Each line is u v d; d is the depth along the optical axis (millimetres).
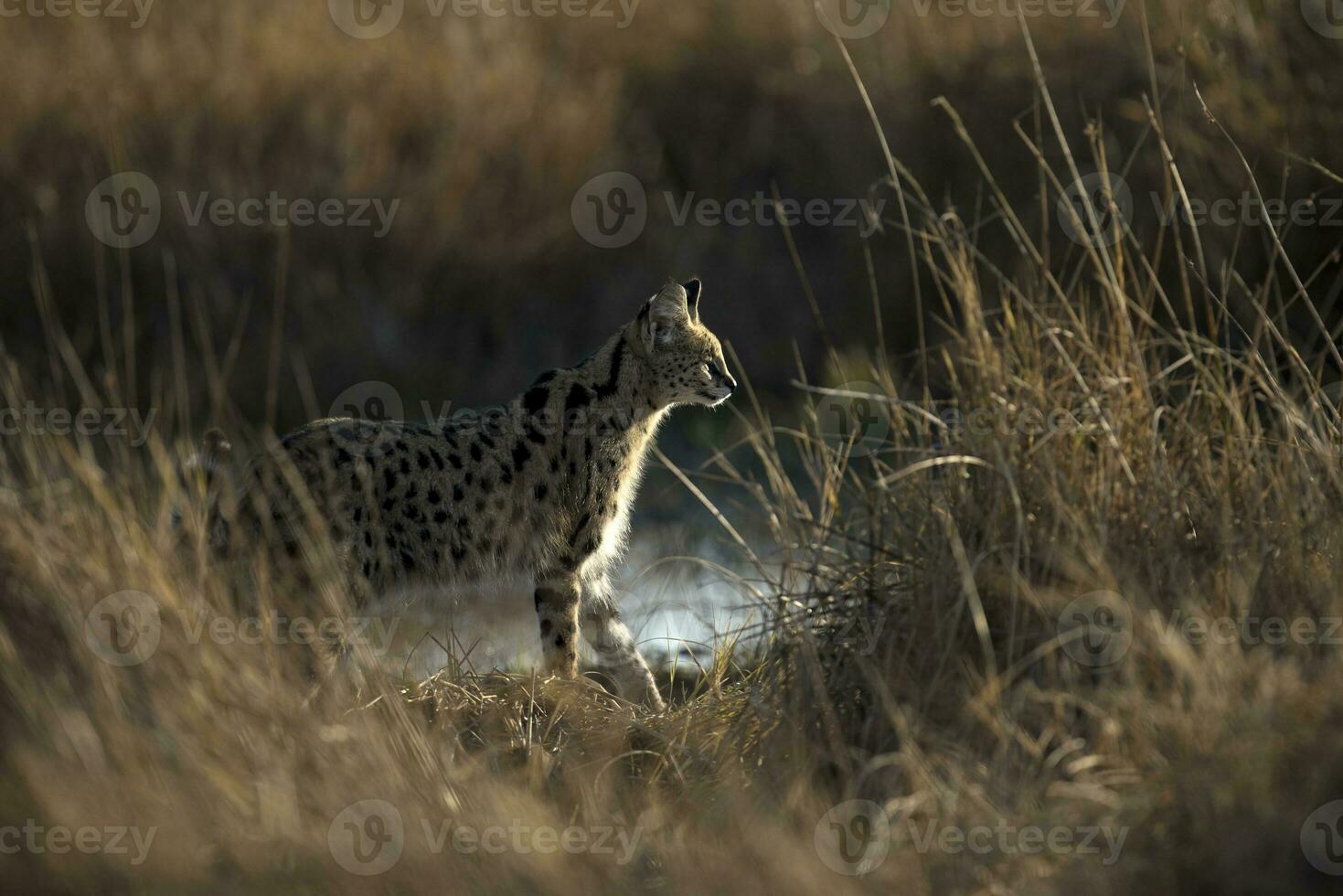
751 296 28188
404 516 14328
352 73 29266
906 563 12844
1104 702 10875
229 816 10062
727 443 24922
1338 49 20266
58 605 11023
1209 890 9195
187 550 12383
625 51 32688
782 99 30656
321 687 11719
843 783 11375
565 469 15477
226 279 26203
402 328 26953
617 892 9914
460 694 13680
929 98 27766
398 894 9711
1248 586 11398
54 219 25891
